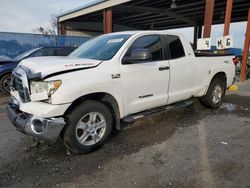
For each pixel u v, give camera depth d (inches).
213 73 224.4
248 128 186.1
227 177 116.8
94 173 122.3
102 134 148.0
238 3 585.9
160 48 178.5
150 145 154.6
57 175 120.9
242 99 289.9
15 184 113.7
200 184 111.5
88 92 135.1
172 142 159.0
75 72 132.9
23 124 130.3
